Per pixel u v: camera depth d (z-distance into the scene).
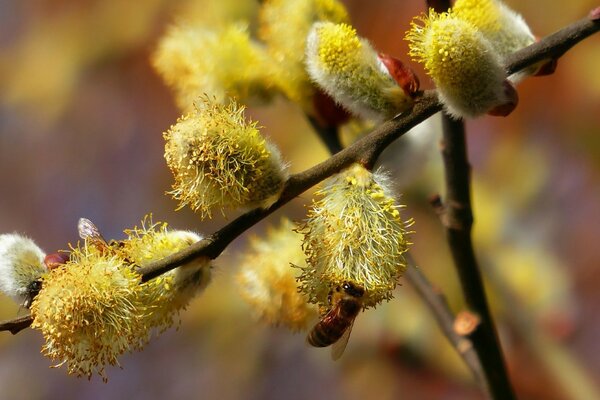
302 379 0.85
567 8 0.80
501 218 0.80
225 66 0.59
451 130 0.58
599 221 0.80
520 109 0.85
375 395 0.77
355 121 0.60
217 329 0.87
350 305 0.54
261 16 0.59
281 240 0.59
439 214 0.60
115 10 0.94
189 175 0.54
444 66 0.53
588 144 0.83
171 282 0.54
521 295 0.76
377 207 0.54
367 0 0.81
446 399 0.75
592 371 0.74
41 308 0.53
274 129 0.75
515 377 0.75
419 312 0.76
